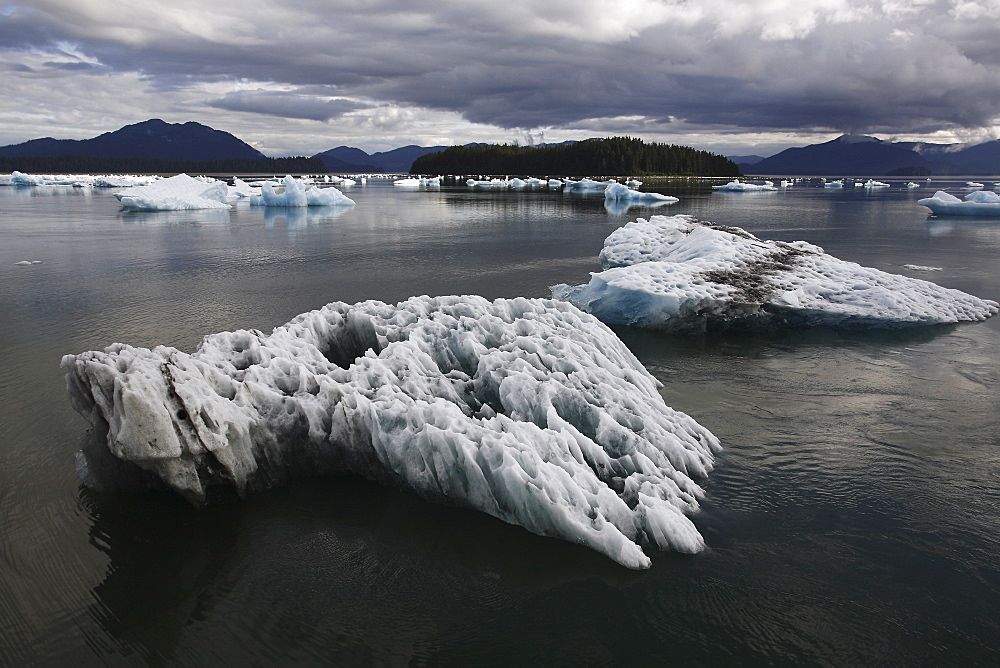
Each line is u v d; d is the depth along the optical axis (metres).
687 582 7.20
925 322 17.69
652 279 18.31
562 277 25.48
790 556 7.68
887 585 7.19
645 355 15.62
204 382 8.66
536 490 7.85
